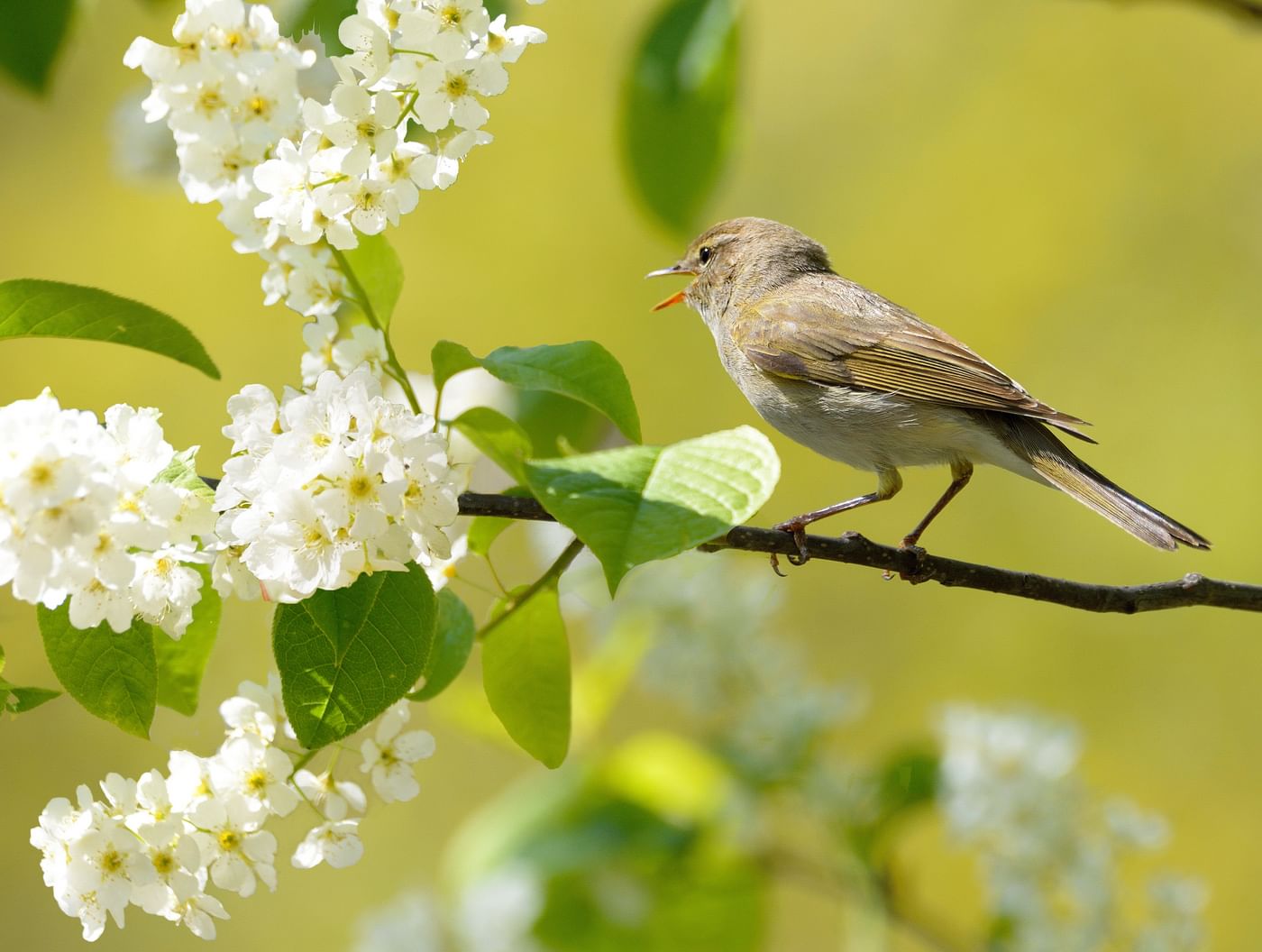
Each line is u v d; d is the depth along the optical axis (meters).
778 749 10.28
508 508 6.27
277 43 5.63
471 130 5.50
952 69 20.12
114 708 5.35
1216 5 9.92
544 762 6.58
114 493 4.79
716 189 10.23
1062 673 17.36
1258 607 7.36
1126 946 9.41
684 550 5.57
